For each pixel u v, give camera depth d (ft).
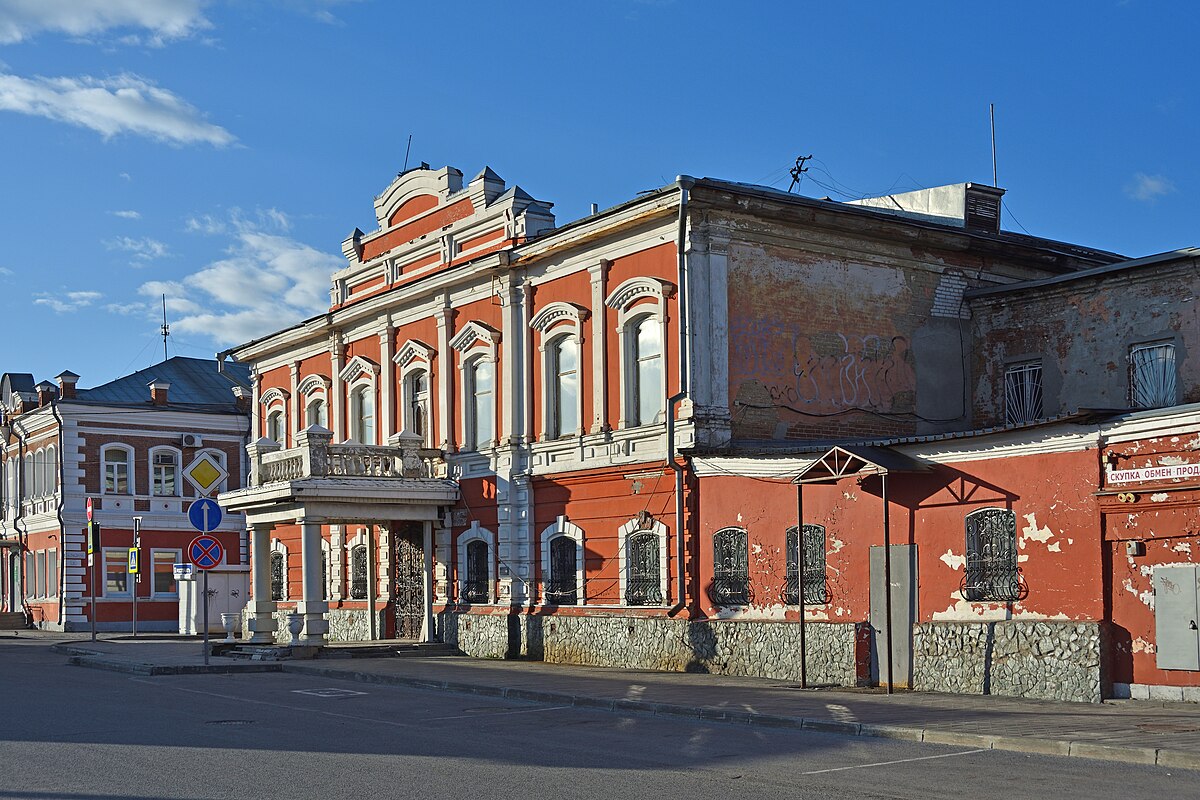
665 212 83.25
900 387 89.30
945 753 45.42
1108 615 59.36
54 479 182.29
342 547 120.78
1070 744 44.52
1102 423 59.98
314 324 123.44
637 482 86.69
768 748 47.09
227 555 188.24
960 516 65.92
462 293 104.73
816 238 86.48
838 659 71.05
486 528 100.68
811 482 68.28
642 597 86.33
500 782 39.17
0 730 53.72
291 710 62.39
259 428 137.90
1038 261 97.25
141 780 39.91
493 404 101.19
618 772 41.22
